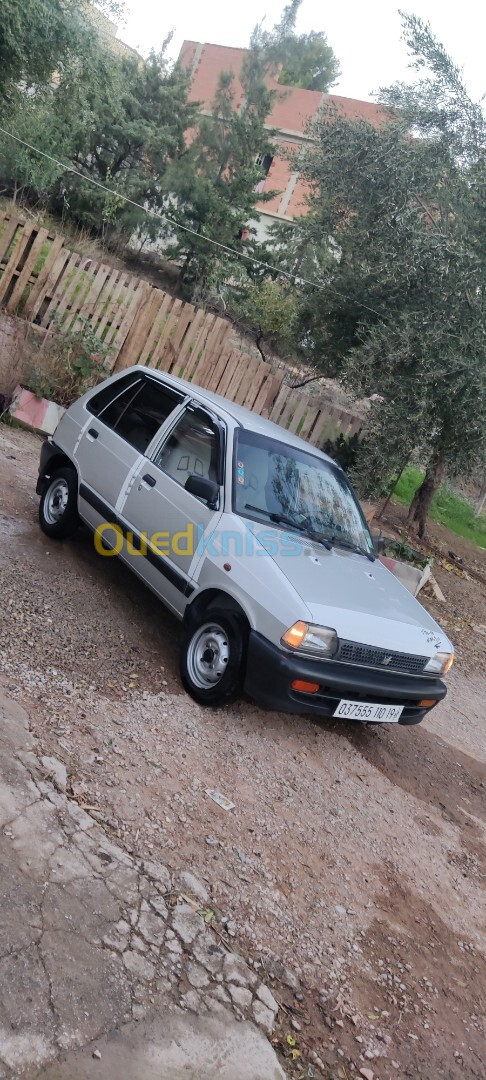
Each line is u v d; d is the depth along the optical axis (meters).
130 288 10.89
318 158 12.48
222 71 26.48
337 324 13.38
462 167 11.23
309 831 4.28
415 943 3.82
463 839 5.00
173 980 2.91
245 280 25.52
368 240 12.06
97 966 2.81
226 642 4.84
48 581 5.88
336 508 5.87
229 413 5.68
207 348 11.56
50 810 3.44
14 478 7.90
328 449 12.35
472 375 9.87
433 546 14.14
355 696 4.79
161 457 5.73
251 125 25.75
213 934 3.23
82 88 14.14
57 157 20.94
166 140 24.69
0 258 10.48
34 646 4.86
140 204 25.05
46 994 2.62
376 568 5.70
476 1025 3.47
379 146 11.48
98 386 6.71
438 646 5.18
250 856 3.84
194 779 4.23
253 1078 2.69
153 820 3.75
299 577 4.78
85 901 3.06
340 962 3.46
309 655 4.55
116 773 3.96
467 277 10.05
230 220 25.33
